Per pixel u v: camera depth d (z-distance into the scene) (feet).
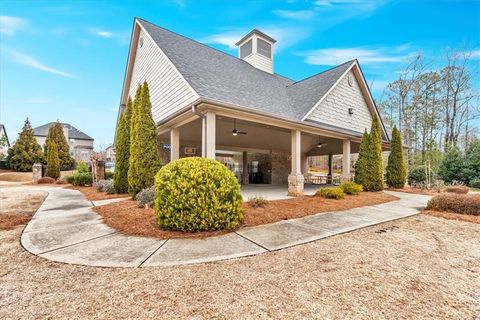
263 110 26.91
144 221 17.65
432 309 7.65
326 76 44.24
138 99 28.66
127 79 47.65
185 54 33.06
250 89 33.17
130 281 9.34
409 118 77.92
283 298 8.18
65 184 56.44
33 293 8.51
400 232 16.10
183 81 27.71
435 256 11.98
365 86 45.98
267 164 55.16
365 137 38.04
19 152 86.69
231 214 16.29
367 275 9.89
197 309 7.59
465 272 10.28
